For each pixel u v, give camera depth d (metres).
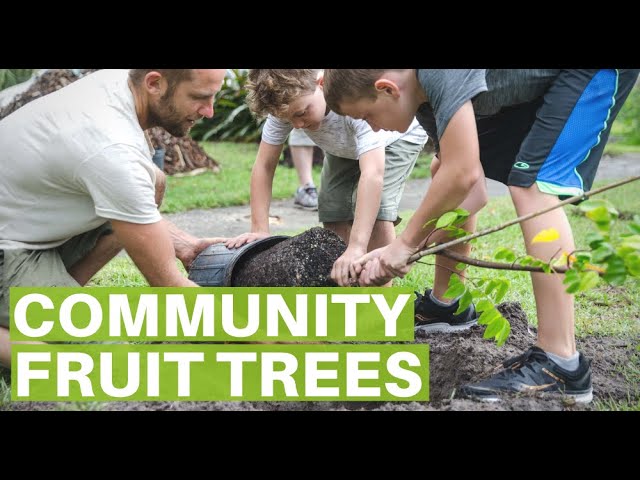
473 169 2.45
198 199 7.55
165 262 2.83
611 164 10.09
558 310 2.67
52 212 2.90
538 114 2.65
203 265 3.40
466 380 2.94
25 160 2.79
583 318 3.77
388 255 2.68
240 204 7.72
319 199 4.17
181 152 9.08
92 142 2.66
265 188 3.79
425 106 2.81
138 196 2.68
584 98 2.59
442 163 2.51
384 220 4.02
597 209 2.15
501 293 2.59
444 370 3.11
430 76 2.45
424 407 2.68
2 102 7.36
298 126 3.43
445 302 3.55
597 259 2.17
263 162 3.78
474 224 3.29
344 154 3.78
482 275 4.41
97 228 3.22
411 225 2.62
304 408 2.88
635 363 3.18
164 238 2.79
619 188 7.81
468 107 2.41
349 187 4.06
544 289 2.67
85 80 2.87
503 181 2.99
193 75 2.71
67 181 2.77
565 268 2.38
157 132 8.94
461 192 2.49
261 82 3.21
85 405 2.63
